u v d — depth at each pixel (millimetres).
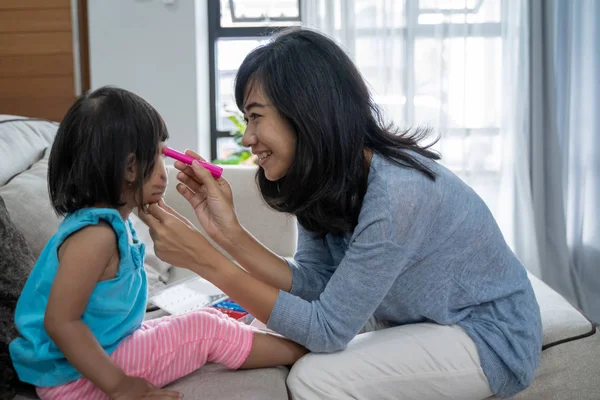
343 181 1051
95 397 988
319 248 1330
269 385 1060
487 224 1142
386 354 1089
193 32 2582
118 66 2602
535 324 1156
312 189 1065
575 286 2652
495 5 2570
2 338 1025
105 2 2562
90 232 948
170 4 2564
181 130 2641
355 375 1068
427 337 1115
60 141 980
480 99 2621
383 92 2598
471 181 2662
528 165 2617
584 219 2646
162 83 2611
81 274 926
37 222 1465
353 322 1052
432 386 1095
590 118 2572
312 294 1272
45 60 2572
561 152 2631
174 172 1978
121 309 1011
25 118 1960
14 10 2537
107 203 995
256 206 1989
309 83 1002
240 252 1218
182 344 1057
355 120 1039
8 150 1674
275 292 1071
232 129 3006
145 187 1029
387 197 1021
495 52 2598
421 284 1117
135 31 2582
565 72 2572
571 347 1267
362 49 2590
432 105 2623
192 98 2621
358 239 1042
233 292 1062
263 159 1087
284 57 1019
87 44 2668
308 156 1025
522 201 2617
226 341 1089
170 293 1452
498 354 1102
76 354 910
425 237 1080
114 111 966
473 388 1105
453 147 2648
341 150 1027
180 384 1062
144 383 959
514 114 2594
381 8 2559
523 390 1233
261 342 1119
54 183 992
